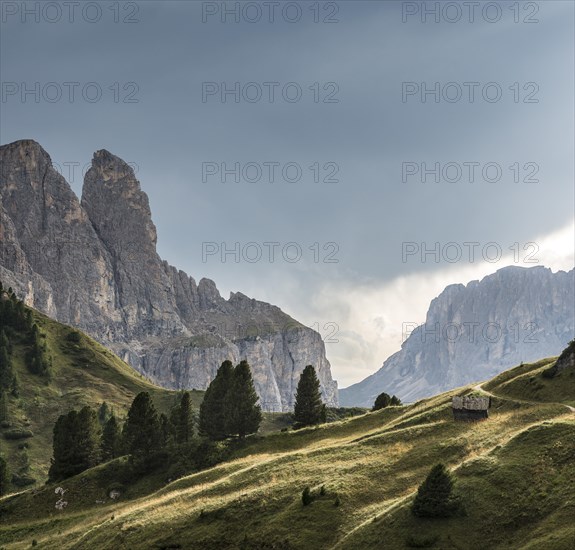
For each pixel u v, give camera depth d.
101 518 106.12
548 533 66.88
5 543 108.50
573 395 106.75
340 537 77.06
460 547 69.06
